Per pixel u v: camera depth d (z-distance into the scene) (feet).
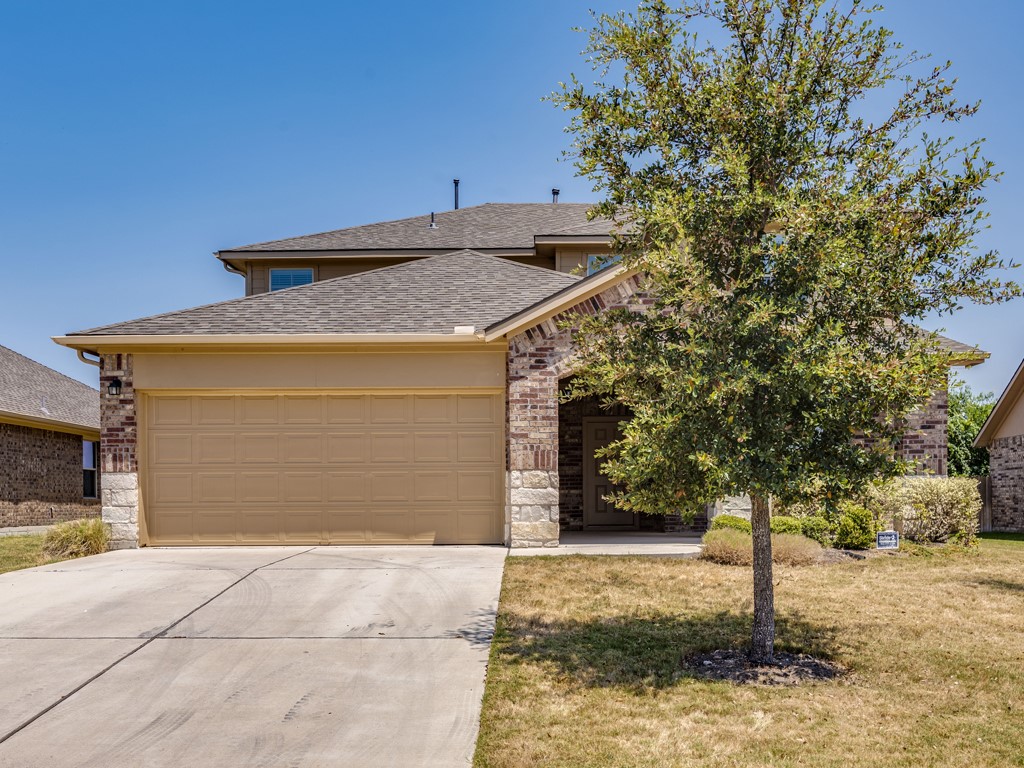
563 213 69.56
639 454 19.81
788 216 18.99
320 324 42.14
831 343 18.69
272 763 15.42
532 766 14.97
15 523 67.56
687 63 21.91
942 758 15.25
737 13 21.44
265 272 62.54
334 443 42.09
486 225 66.59
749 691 19.13
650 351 20.66
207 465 42.11
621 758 15.26
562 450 52.60
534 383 40.52
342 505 41.91
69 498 77.05
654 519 52.11
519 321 39.47
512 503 40.50
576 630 24.30
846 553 38.27
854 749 15.69
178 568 34.73
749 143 21.43
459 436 42.01
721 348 19.29
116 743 16.44
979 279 19.49
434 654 21.98
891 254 19.63
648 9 21.95
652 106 21.81
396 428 42.09
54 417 72.18
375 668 20.88
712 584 30.86
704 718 17.38
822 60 21.09
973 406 103.91
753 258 20.18
